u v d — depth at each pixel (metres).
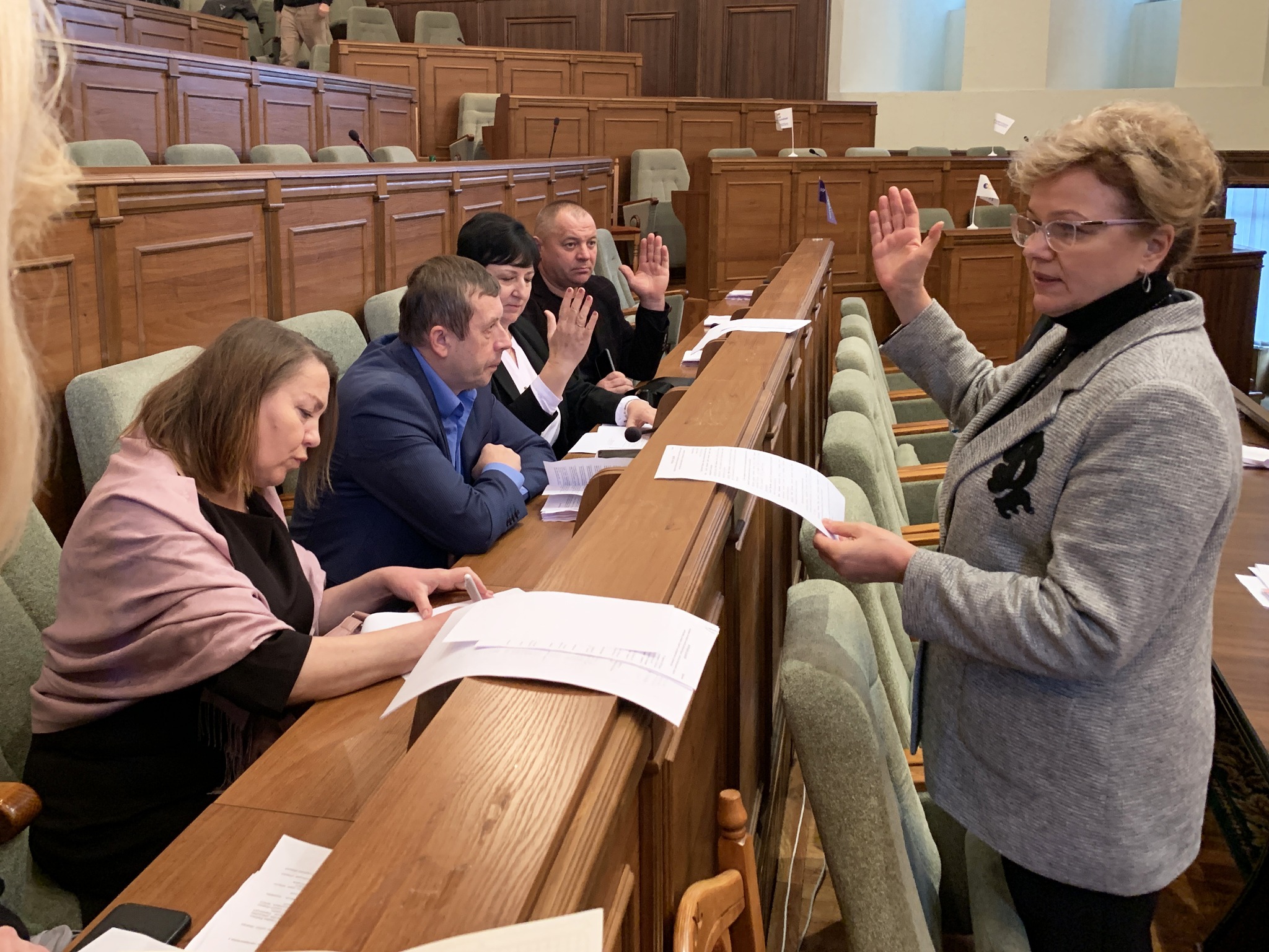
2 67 0.42
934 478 3.32
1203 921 2.32
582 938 0.61
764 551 1.92
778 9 10.65
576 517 2.25
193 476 1.58
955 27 11.22
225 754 1.55
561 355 2.94
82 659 1.50
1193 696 1.33
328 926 0.63
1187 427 1.21
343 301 3.64
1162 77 10.91
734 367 2.19
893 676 1.89
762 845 1.88
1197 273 7.58
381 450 2.09
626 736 0.84
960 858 1.91
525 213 5.40
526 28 11.12
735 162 5.98
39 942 1.37
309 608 1.74
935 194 7.31
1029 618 1.26
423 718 1.04
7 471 0.44
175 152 5.48
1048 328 1.94
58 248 2.31
